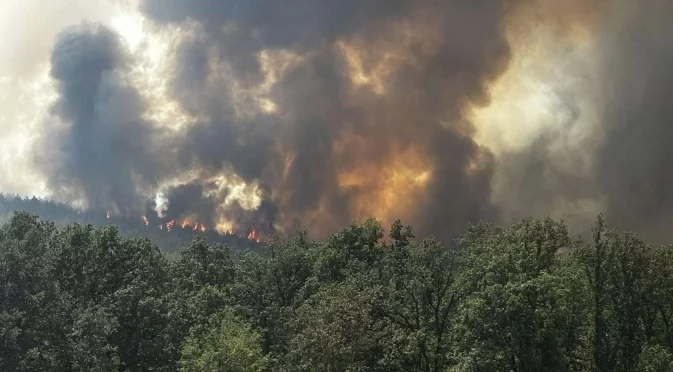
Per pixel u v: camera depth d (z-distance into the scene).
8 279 46.34
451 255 46.31
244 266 79.00
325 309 45.12
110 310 52.78
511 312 34.69
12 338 42.03
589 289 42.44
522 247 38.12
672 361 37.00
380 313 48.34
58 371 45.22
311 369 45.09
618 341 42.56
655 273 42.28
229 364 46.31
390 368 47.53
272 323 62.81
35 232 52.88
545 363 34.91
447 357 43.28
